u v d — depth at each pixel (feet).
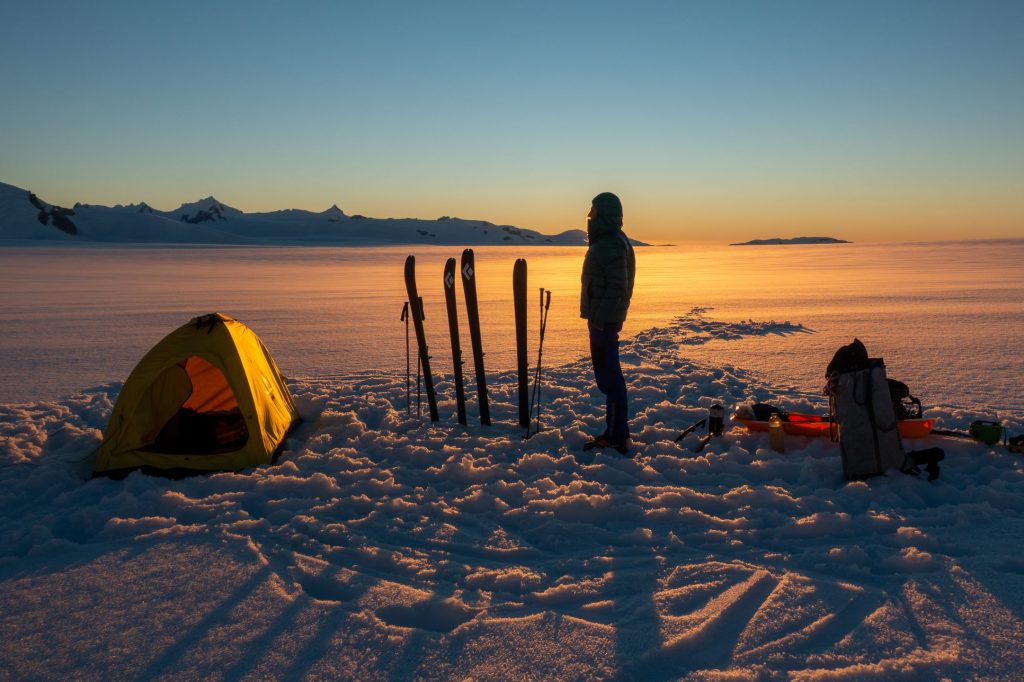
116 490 16.16
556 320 54.54
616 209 18.06
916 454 15.75
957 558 11.61
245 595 10.84
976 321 47.62
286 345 41.45
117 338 44.42
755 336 42.19
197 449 18.49
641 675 8.64
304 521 13.76
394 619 10.24
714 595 10.65
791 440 19.36
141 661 9.08
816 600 10.37
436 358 36.11
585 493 15.53
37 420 23.20
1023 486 15.14
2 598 10.82
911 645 9.17
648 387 26.78
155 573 11.64
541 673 8.70
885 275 111.34
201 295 81.10
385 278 119.65
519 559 12.35
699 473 17.10
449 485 16.40
